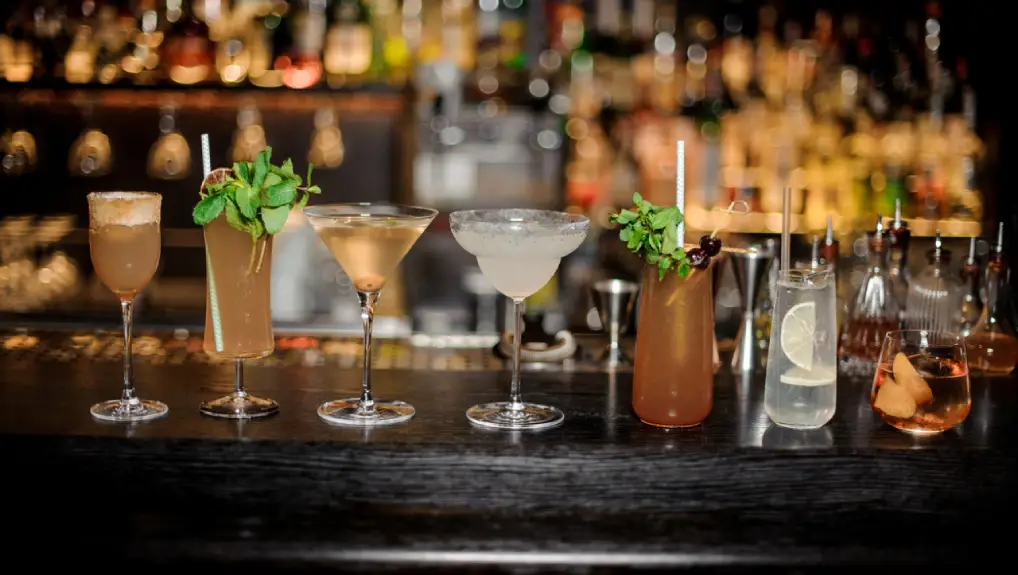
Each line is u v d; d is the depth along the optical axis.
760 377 1.59
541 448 1.33
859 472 1.34
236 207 1.34
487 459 1.33
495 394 1.51
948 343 1.39
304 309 3.02
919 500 1.34
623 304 1.68
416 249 3.46
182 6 2.80
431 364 1.65
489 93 3.28
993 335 1.60
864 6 2.89
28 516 1.33
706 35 3.18
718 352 1.63
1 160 2.78
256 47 2.84
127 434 1.34
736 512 1.34
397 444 1.33
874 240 1.62
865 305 1.63
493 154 3.44
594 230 3.27
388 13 2.98
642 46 3.23
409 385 1.54
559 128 3.40
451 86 3.18
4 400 1.44
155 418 1.39
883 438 1.37
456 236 1.37
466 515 1.33
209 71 2.83
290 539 1.28
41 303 2.87
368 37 2.89
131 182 3.18
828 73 3.05
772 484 1.34
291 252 3.03
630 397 1.50
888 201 2.98
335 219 1.34
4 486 1.33
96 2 2.79
